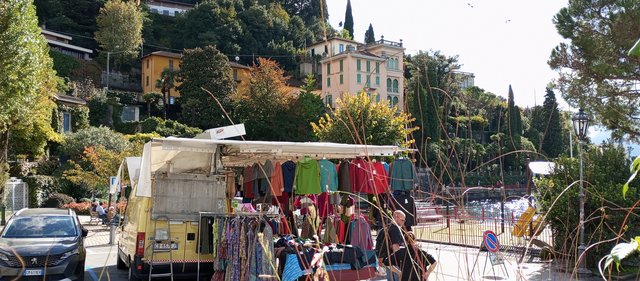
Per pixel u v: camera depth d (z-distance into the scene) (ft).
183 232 28.19
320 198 31.07
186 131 174.19
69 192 109.19
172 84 198.59
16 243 29.48
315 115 157.89
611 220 31.22
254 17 263.49
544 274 25.50
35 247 28.81
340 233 26.61
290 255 22.53
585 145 33.35
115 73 223.10
